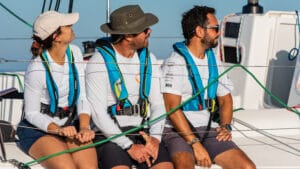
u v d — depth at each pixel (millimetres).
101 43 7734
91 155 7355
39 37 7535
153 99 7828
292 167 7816
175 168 7570
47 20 7457
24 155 7703
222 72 8266
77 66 7746
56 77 7566
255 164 7855
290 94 10148
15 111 9539
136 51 7781
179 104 7848
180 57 7961
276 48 10500
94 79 7570
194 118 8000
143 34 7551
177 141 7742
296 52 10539
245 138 8828
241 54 10445
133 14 7539
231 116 8180
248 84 10367
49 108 7629
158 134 7641
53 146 7289
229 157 7652
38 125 7422
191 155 7633
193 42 8008
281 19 10445
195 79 7945
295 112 8609
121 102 7621
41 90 7590
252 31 10312
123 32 7496
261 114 9117
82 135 7352
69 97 7660
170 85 7836
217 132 7938
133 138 7617
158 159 7445
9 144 8102
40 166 7395
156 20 7684
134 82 7660
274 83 10594
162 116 7684
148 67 7730
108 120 7516
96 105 7551
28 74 7539
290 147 8461
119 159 7301
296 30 10578
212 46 7969
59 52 7590
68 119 7680
